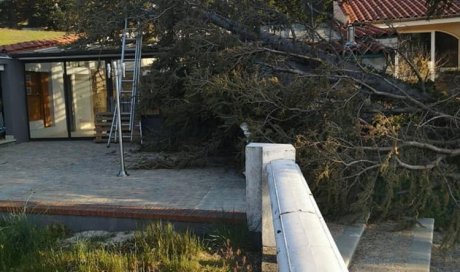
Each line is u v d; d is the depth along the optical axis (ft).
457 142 20.59
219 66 25.25
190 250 14.89
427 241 16.92
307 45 26.55
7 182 25.79
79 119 45.47
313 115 20.61
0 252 15.37
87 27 37.22
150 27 35.19
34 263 14.57
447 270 15.78
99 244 16.08
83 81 45.03
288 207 9.09
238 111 22.68
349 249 15.55
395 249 16.20
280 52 25.72
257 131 20.81
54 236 17.40
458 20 49.90
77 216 18.37
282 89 21.39
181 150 31.96
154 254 14.46
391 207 18.83
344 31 27.25
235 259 14.70
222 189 22.80
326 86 20.10
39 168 30.30
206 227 17.16
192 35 27.99
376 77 23.70
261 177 14.97
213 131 30.17
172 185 23.90
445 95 22.97
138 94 33.88
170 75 31.12
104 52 42.68
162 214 17.52
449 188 18.22
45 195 22.26
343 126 19.36
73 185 24.53
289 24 27.99
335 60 25.25
